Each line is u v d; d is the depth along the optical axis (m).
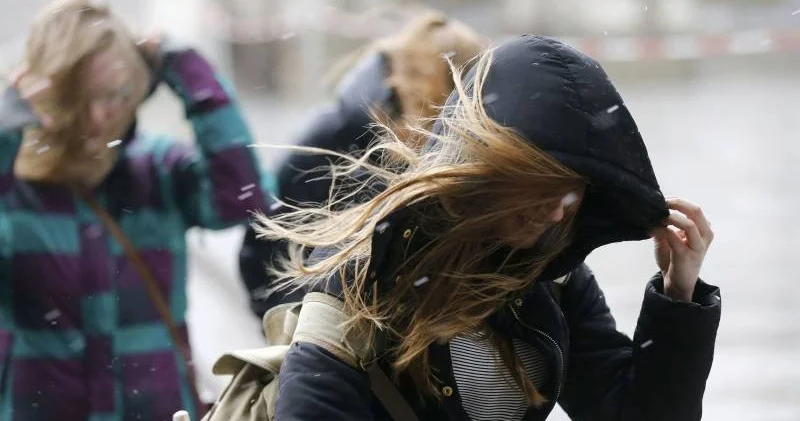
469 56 6.60
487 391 4.37
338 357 4.18
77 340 6.55
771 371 13.36
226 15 41.41
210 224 7.11
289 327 4.66
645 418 4.54
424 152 4.25
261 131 34.94
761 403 12.34
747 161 28.14
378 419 4.28
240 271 7.13
